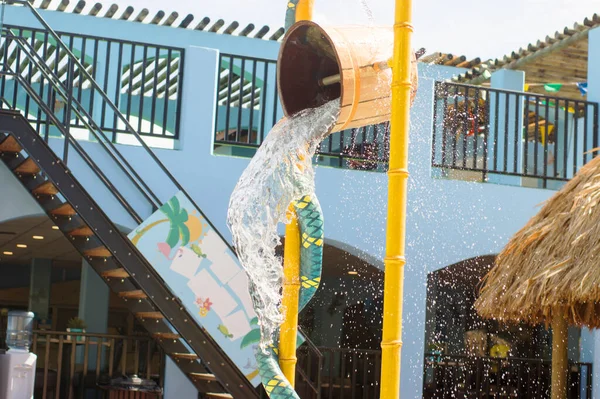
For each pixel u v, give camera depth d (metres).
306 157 3.91
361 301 14.95
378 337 14.42
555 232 7.21
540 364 11.91
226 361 8.19
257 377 8.29
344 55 3.71
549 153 14.61
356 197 10.48
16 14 13.84
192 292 8.21
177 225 8.26
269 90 15.08
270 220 3.88
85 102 14.00
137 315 9.00
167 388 9.75
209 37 14.88
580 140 14.29
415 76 3.86
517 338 14.82
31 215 9.28
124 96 14.34
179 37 14.70
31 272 15.28
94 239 8.88
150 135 10.04
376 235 10.50
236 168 10.18
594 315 7.73
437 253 10.71
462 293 14.48
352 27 3.89
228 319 8.27
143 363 15.32
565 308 7.47
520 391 11.89
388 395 3.58
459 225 10.86
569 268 6.80
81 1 13.91
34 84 13.63
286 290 4.01
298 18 4.23
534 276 7.05
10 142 8.41
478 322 14.54
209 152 10.12
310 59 4.14
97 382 10.52
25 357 8.04
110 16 14.30
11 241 13.23
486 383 11.65
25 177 8.85
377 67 3.75
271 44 15.17
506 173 11.22
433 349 13.73
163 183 9.91
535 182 14.16
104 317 14.52
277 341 4.02
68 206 8.36
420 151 10.79
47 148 8.12
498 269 7.73
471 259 12.15
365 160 10.57
